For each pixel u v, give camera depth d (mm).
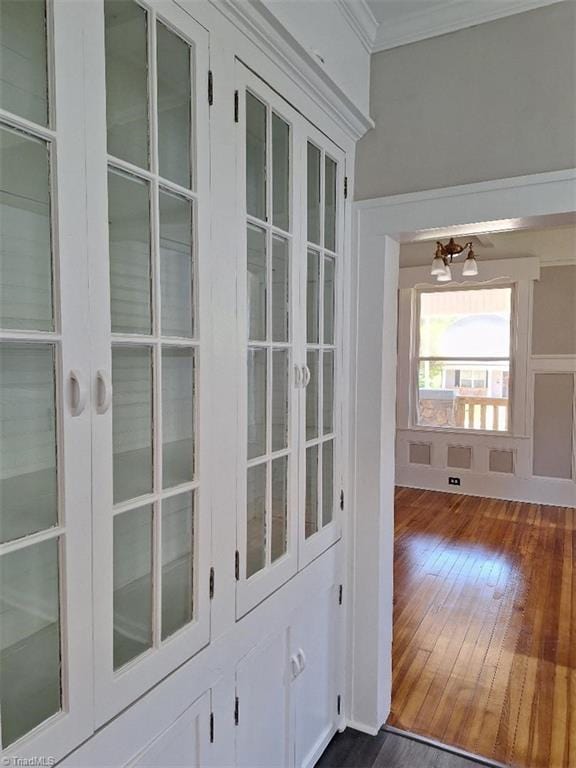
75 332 952
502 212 1838
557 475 5441
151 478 1174
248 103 1454
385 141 2047
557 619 3137
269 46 1470
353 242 2109
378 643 2168
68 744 969
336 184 1992
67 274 934
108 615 1039
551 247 5320
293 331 1712
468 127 1896
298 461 1771
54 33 903
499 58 1836
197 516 1291
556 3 1743
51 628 961
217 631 1376
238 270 1402
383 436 2137
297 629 1810
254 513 1573
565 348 5336
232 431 1405
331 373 2051
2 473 906
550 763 2039
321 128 1831
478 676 2590
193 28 1209
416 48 1978
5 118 862
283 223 1661
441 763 2041
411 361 6141
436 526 4824
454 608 3279
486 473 5773
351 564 2191
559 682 2533
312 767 1970
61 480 944
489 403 5809
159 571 1185
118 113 1069
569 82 1732
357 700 2219
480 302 5824
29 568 938
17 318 914
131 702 1108
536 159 1789
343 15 1834
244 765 1527
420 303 6156
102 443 1012
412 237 2102
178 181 1236
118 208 1075
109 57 1047
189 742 1292
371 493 2148
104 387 1005
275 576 1650
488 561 4012
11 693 928
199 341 1273
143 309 1144
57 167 914
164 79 1184
